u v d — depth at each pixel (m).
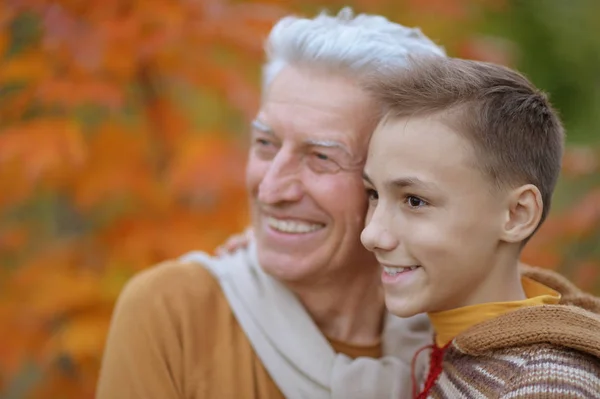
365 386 1.24
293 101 1.24
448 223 1.05
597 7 3.10
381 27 1.31
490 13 2.65
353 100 1.23
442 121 1.06
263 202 1.25
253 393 1.25
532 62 3.09
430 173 1.05
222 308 1.32
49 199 1.80
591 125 3.06
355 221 1.26
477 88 1.08
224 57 1.82
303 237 1.26
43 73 1.69
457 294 1.10
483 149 1.05
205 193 1.74
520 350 1.02
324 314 1.34
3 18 1.71
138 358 1.26
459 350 1.08
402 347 1.34
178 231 1.73
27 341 1.70
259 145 1.29
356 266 1.30
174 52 1.76
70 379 1.75
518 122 1.08
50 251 1.76
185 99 1.85
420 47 1.30
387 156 1.09
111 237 1.75
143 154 1.77
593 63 3.11
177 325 1.29
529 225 1.08
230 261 1.37
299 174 1.25
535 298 1.10
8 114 1.72
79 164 1.67
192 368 1.26
